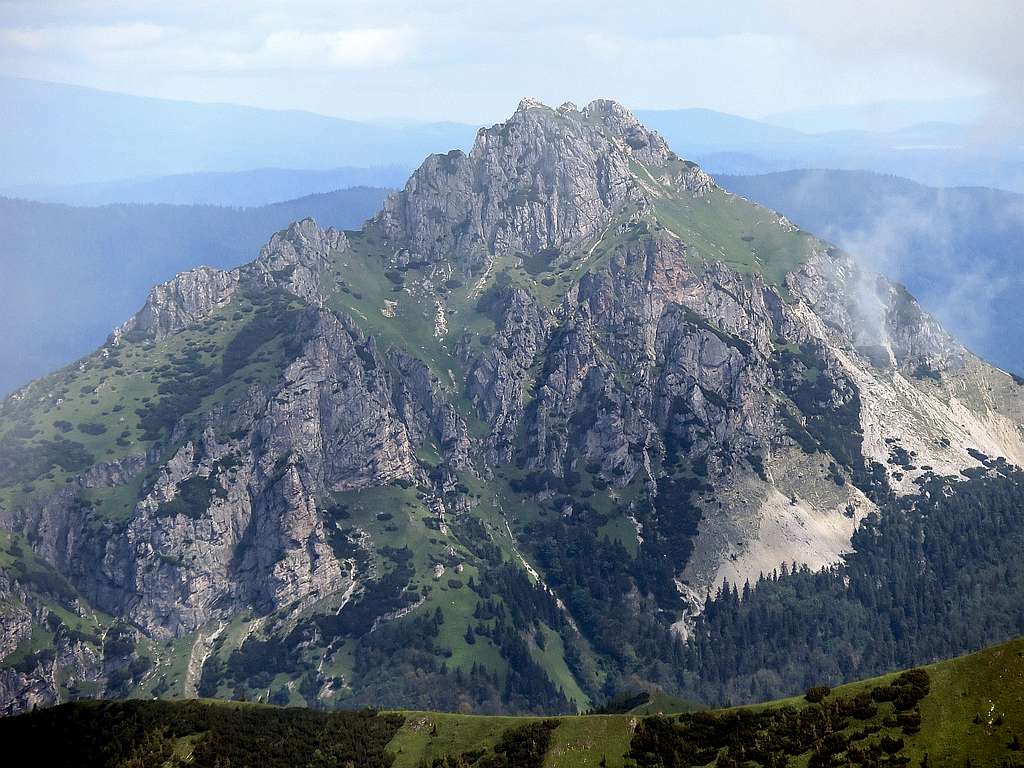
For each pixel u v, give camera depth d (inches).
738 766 7411.4
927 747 6875.0
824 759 7121.1
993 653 7544.3
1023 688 7037.4
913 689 7519.7
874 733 7239.2
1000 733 6717.5
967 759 6599.4
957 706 7170.3
